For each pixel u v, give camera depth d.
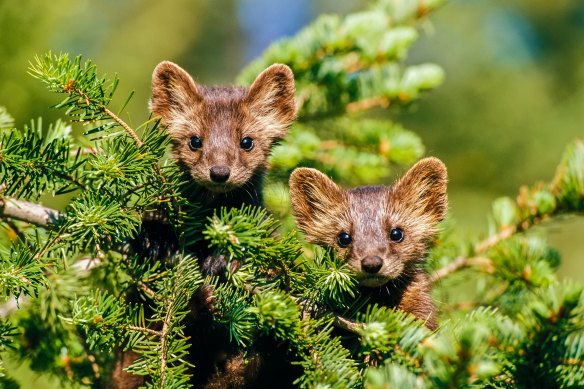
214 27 32.81
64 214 7.03
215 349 8.20
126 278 7.65
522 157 25.97
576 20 30.19
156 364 6.05
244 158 9.34
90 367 7.69
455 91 27.52
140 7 28.97
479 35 30.22
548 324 5.27
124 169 6.41
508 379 5.76
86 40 22.16
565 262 23.62
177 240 8.04
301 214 8.79
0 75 12.34
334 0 34.47
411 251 8.60
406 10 11.57
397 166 12.46
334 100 11.20
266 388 8.13
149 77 25.14
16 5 12.53
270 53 10.86
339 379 5.75
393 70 11.33
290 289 6.68
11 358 7.52
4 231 7.90
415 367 5.73
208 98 9.54
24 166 6.64
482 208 23.23
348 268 8.16
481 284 9.67
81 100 6.32
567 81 28.70
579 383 5.44
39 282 6.33
